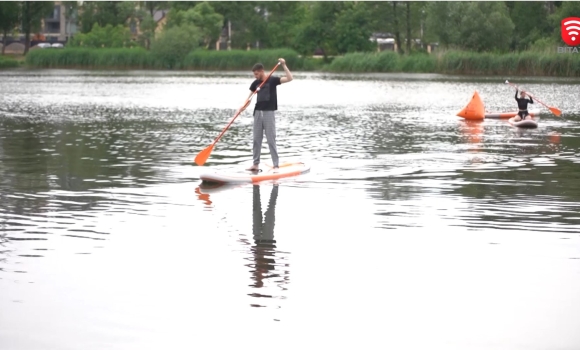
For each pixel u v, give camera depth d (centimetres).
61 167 2164
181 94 6191
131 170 2127
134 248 1298
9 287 1088
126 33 14250
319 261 1228
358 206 1653
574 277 1148
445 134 3203
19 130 3219
